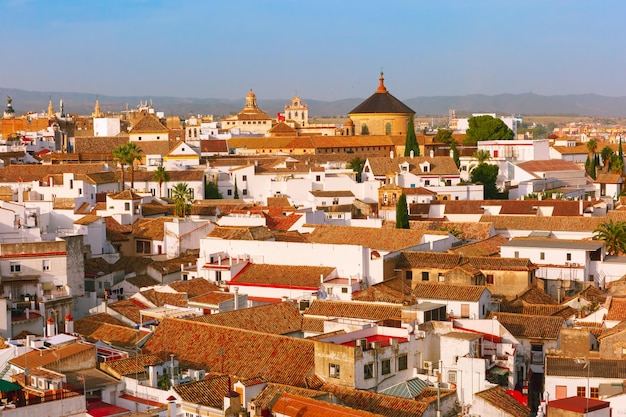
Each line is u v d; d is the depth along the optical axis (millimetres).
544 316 128250
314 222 197625
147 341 115812
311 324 123688
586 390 101438
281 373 102125
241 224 193375
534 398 114188
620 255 176875
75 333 119625
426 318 117125
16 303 132000
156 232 190375
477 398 93625
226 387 94000
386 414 88125
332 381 98438
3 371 99625
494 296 153250
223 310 136750
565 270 166000
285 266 154750
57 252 142875
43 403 86438
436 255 156750
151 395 95062
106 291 155375
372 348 99625
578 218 198000
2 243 143250
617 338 111125
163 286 147000
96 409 91562
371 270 152625
